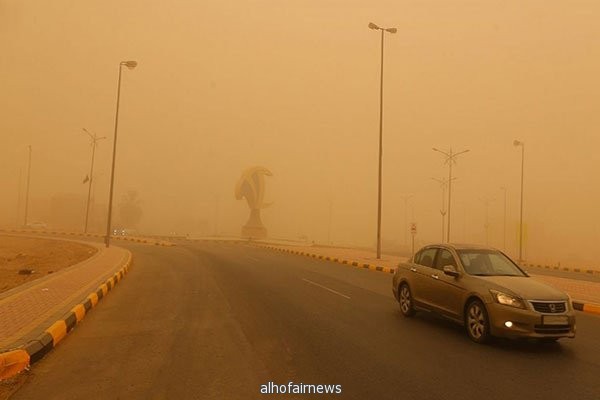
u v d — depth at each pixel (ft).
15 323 29.66
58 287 45.47
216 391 20.15
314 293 48.03
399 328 32.32
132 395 19.71
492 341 29.12
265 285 53.52
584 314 42.16
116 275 56.24
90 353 25.91
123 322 33.71
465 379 21.86
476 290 29.04
